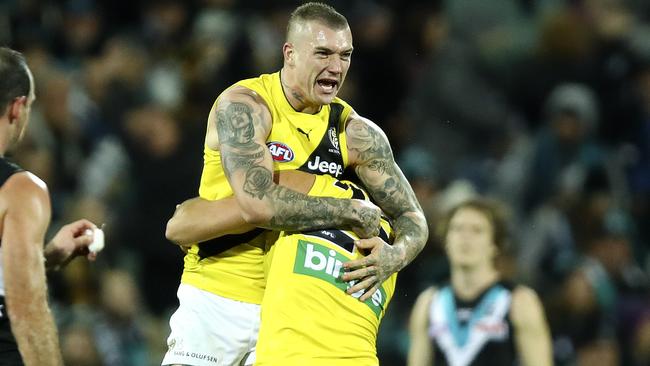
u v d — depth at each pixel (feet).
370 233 56.34
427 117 137.08
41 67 124.98
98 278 105.19
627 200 131.54
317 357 54.60
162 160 115.75
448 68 138.62
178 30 141.90
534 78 138.92
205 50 129.39
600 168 125.90
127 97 128.47
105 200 118.83
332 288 55.31
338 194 57.00
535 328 85.61
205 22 137.18
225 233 57.88
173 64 133.28
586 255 119.24
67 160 120.26
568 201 122.42
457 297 87.86
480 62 139.13
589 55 140.46
